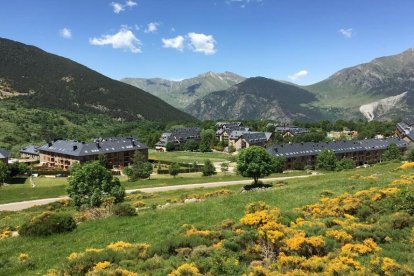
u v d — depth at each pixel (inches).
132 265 874.8
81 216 1633.9
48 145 6904.5
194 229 1073.5
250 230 1008.2
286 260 799.7
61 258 1067.9
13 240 1316.4
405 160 4414.4
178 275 759.7
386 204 1207.6
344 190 1646.2
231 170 5575.8
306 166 5885.8
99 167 2709.2
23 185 4399.6
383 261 781.3
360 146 7155.5
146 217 1423.5
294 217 1163.3
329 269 746.8
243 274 748.0
